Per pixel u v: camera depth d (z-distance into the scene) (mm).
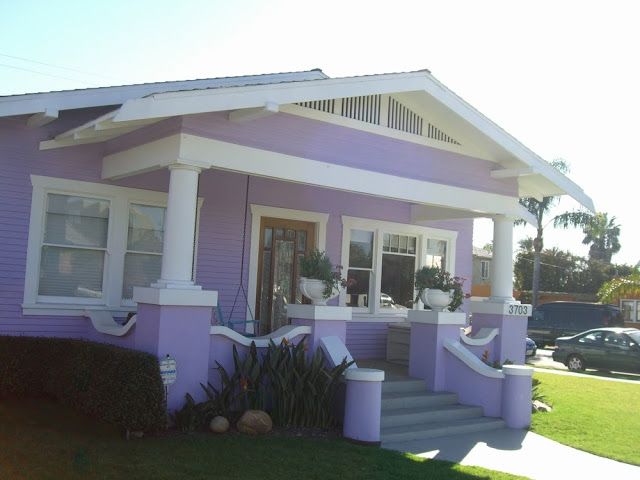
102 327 9289
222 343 8641
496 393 10125
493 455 8211
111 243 10242
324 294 9406
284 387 8352
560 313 28859
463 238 15109
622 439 9422
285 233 12344
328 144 9578
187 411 7848
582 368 20406
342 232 12984
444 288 10719
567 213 36281
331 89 9055
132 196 10414
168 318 7949
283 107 9109
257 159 8805
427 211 13664
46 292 9828
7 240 9445
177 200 8234
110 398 7348
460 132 11070
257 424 7898
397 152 10391
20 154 9555
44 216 9789
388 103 10367
